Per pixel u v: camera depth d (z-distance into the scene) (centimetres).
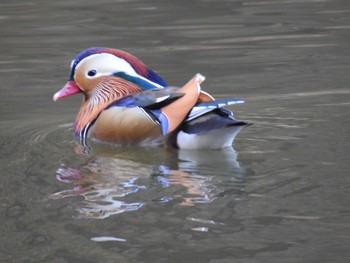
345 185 923
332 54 1712
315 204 863
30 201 909
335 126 1202
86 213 864
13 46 1877
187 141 1109
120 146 1165
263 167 1012
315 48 1773
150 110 1138
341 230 792
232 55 1736
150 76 1255
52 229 824
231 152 1091
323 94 1402
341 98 1372
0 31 2044
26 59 1756
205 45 1839
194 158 1080
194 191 928
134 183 971
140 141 1151
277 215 836
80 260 750
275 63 1658
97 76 1248
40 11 2300
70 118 1342
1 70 1670
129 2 2416
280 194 902
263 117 1276
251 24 2048
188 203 883
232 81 1526
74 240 795
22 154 1120
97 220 841
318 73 1556
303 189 914
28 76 1617
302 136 1156
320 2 2328
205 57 1728
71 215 859
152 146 1142
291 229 798
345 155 1049
